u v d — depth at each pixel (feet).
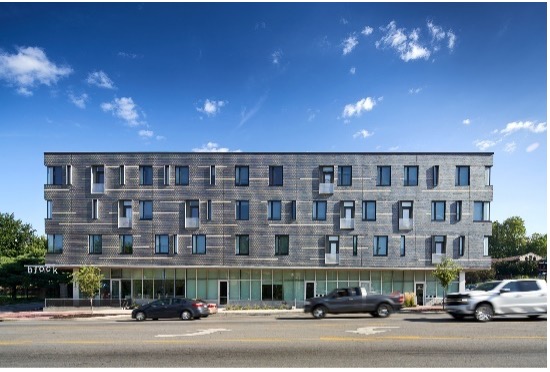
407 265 121.29
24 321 84.94
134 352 37.37
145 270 125.49
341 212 122.93
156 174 124.67
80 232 123.44
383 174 123.95
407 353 35.99
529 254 310.65
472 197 122.11
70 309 117.70
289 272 125.39
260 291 124.98
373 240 122.42
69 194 124.16
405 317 69.36
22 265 153.48
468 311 57.62
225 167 124.57
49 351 38.24
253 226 123.24
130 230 123.44
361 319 65.77
